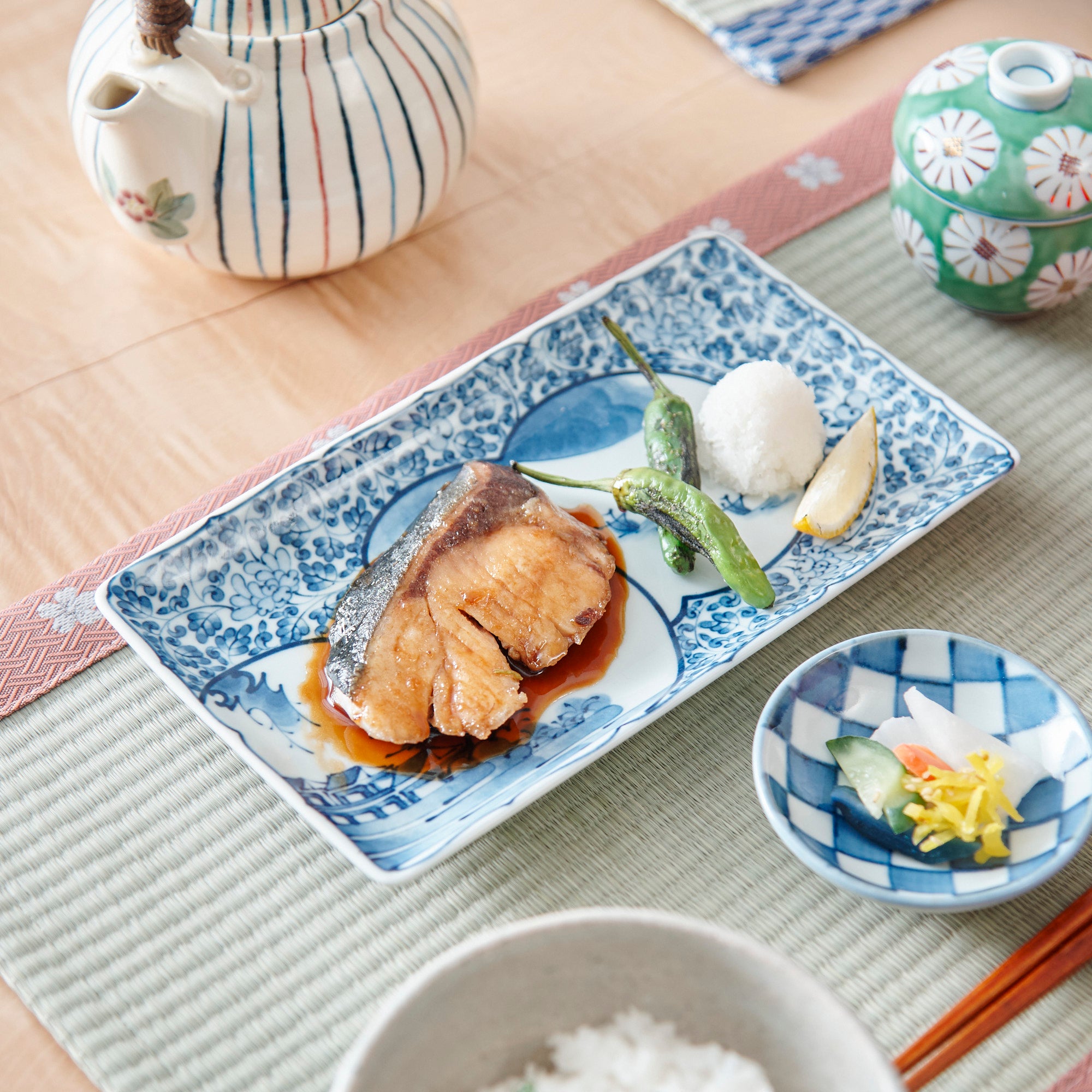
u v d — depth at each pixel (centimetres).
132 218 87
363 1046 71
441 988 72
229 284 94
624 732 80
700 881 80
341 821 79
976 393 91
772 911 79
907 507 86
